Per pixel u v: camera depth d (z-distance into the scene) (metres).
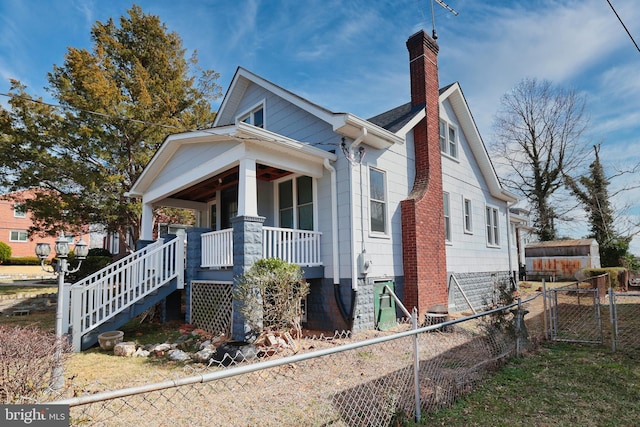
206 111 17.67
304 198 8.97
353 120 7.47
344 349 2.85
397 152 9.52
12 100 12.95
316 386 4.23
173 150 9.41
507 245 15.27
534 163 28.41
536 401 4.04
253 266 6.31
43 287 14.07
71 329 6.42
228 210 11.43
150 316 9.16
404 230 9.13
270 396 3.92
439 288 9.49
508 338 5.57
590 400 4.06
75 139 13.77
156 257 8.01
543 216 27.55
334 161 8.16
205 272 8.23
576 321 8.48
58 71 14.35
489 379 4.70
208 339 7.04
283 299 6.26
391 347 6.10
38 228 14.77
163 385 2.04
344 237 7.80
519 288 16.28
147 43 17.02
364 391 4.05
